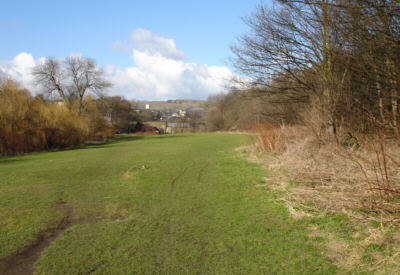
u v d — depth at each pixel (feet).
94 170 39.01
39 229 17.63
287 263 12.87
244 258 13.50
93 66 141.69
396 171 19.42
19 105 76.13
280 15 41.88
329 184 22.27
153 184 29.55
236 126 175.01
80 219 19.52
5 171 40.65
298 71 42.78
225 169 36.42
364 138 22.77
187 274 12.26
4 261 13.69
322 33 36.81
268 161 39.04
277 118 54.54
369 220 15.51
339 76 34.47
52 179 33.68
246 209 20.48
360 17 24.31
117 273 12.46
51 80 138.62
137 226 17.90
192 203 22.53
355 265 12.15
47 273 12.55
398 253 11.70
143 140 113.50
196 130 260.83
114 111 223.92
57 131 86.84
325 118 35.06
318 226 16.29
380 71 24.73
